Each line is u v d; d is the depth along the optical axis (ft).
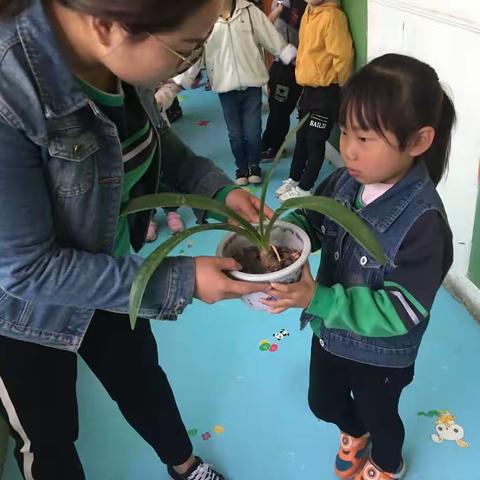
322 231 3.38
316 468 4.55
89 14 1.95
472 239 5.51
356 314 2.84
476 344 5.44
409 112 2.66
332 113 7.54
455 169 5.44
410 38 5.69
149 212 3.36
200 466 4.41
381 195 2.99
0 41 2.09
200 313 6.20
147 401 3.80
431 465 4.45
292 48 8.51
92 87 2.39
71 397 3.25
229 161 10.01
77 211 2.51
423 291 2.85
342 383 3.79
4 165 2.14
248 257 2.91
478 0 4.56
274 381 5.32
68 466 3.34
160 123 3.33
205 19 2.02
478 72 4.76
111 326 3.39
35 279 2.37
